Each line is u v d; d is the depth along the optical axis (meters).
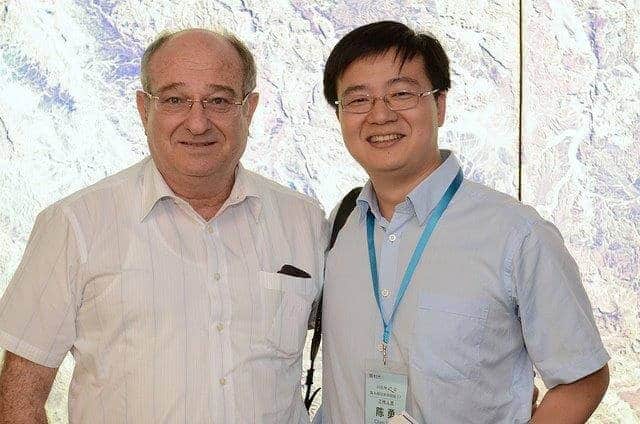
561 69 2.62
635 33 2.62
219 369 1.69
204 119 1.69
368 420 1.66
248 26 2.58
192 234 1.75
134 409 1.66
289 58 2.59
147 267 1.70
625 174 2.63
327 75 1.75
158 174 1.76
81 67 2.54
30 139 2.52
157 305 1.69
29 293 1.70
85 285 1.70
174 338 1.68
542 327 1.61
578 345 1.60
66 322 1.69
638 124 2.62
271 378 1.75
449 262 1.64
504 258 1.61
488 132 2.62
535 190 2.62
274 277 1.78
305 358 2.54
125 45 2.55
